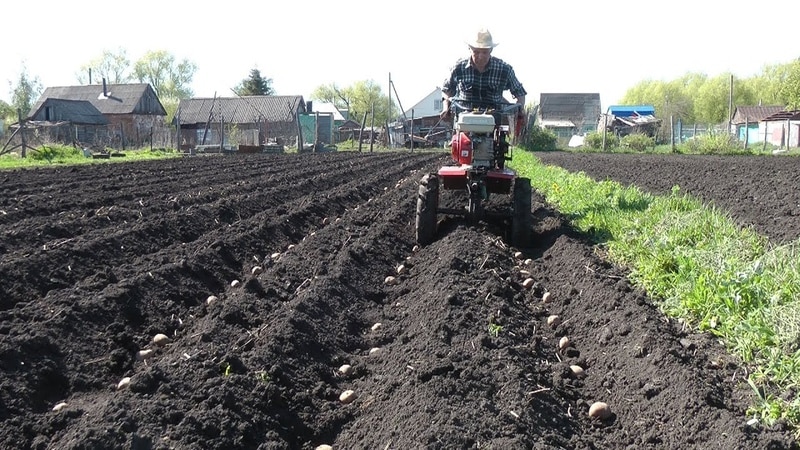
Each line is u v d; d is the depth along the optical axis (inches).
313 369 225.3
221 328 246.2
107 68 3956.7
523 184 389.4
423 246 398.0
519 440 167.6
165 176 736.3
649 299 267.7
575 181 627.5
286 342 232.1
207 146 1647.4
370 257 356.2
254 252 378.6
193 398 188.4
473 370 204.7
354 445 181.9
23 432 178.9
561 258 346.9
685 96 3656.5
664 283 277.1
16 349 210.5
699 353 216.2
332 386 220.2
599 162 1153.4
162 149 1688.0
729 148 1609.3
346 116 3597.4
